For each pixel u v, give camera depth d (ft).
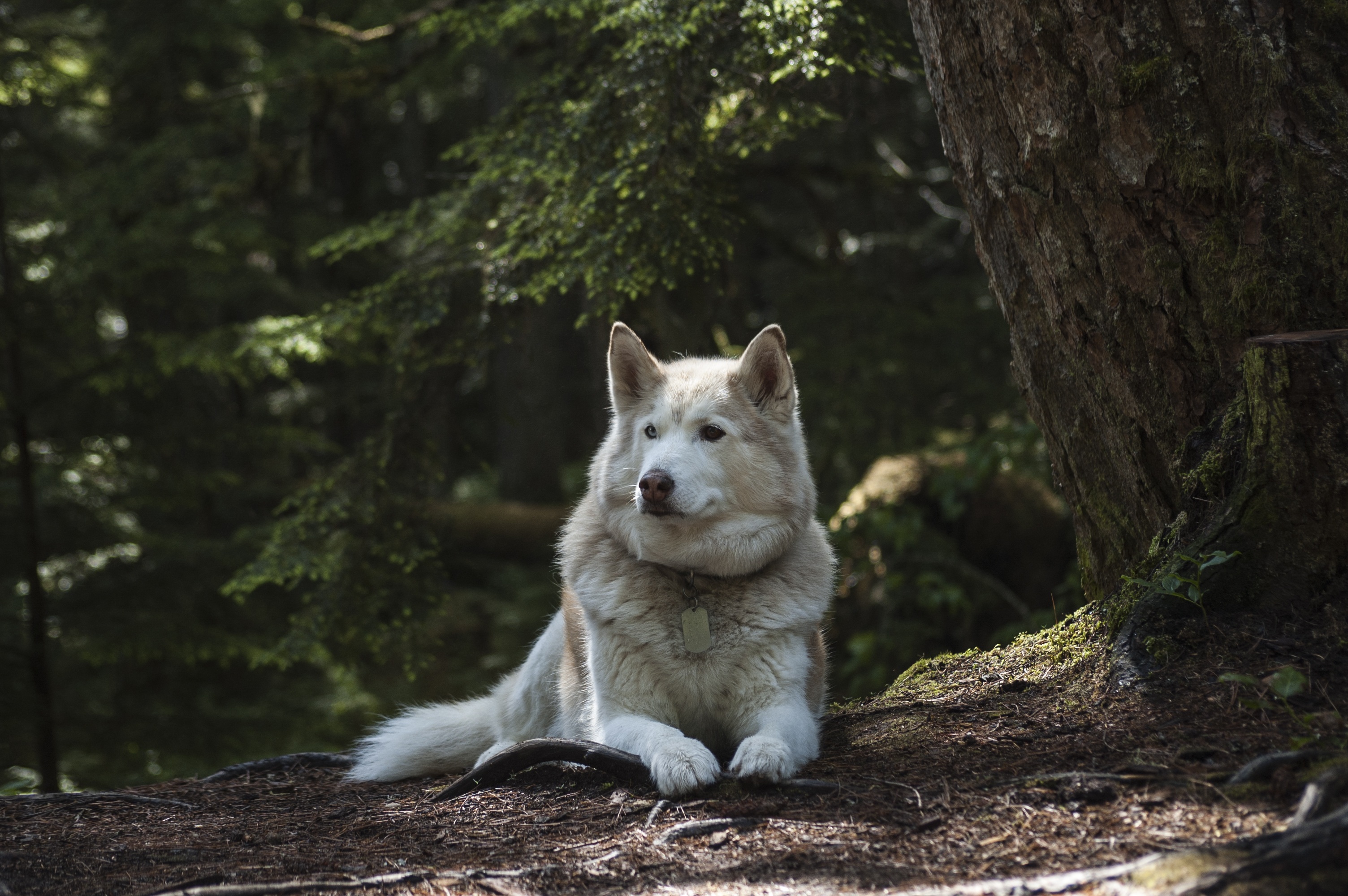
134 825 10.74
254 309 42.32
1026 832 7.52
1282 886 5.76
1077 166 10.61
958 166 12.15
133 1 40.01
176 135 31.04
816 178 30.60
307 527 19.97
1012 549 27.22
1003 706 10.76
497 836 9.18
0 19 28.35
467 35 20.17
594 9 17.78
